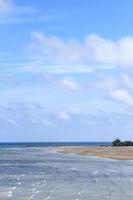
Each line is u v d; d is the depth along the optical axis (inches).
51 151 6328.7
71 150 6205.7
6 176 2159.2
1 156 4601.4
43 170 2566.4
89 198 1342.3
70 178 2041.1
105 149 5226.4
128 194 1432.1
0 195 1425.9
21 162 3415.4
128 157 4069.9
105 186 1678.2
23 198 1357.0
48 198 1350.9
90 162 3358.8
